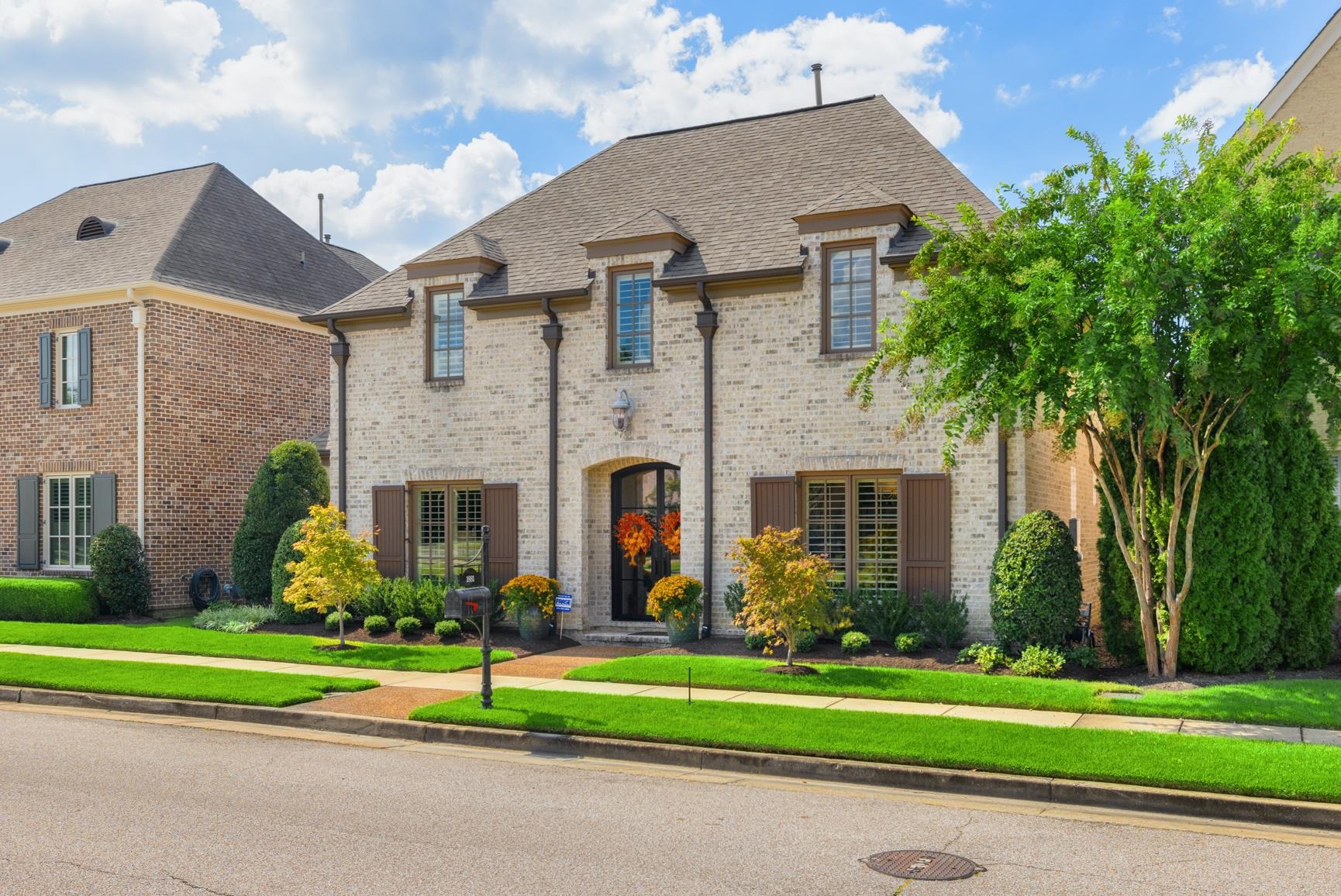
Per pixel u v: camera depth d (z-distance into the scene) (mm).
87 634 18125
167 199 25438
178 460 22109
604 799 8562
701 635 16828
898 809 8250
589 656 16203
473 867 6762
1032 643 13906
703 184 19594
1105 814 8109
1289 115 16781
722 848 7180
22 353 23094
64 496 22781
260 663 15562
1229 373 11117
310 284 26266
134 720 12273
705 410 17125
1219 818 7941
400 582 18625
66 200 27531
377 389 20000
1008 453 15422
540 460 18484
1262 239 10969
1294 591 13438
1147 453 13375
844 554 16391
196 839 7375
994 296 11984
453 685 13477
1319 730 10148
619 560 18625
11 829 7629
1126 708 11078
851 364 16266
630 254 17781
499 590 18281
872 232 16250
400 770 9664
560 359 18359
